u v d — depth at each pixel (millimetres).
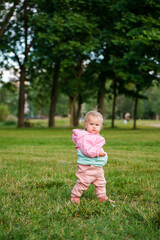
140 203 3010
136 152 8203
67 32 18859
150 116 91688
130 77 18172
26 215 2598
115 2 18406
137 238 2131
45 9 18859
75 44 17359
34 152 8133
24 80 24656
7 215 2518
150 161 6324
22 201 3000
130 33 16141
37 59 20328
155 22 16391
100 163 3047
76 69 24234
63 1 17562
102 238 2109
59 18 17016
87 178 3029
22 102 25062
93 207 2885
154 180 4117
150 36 15344
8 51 19281
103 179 3164
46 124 48406
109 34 18250
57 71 22219
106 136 14320
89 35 18750
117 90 24766
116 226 2340
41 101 33906
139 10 18203
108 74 22344
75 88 23094
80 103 34000
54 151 8430
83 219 2588
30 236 2100
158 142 11195
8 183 3846
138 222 2467
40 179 4098
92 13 18719
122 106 82875
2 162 6016
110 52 20156
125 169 5160
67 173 4613
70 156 7160
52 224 2369
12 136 14820
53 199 3203
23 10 21016
